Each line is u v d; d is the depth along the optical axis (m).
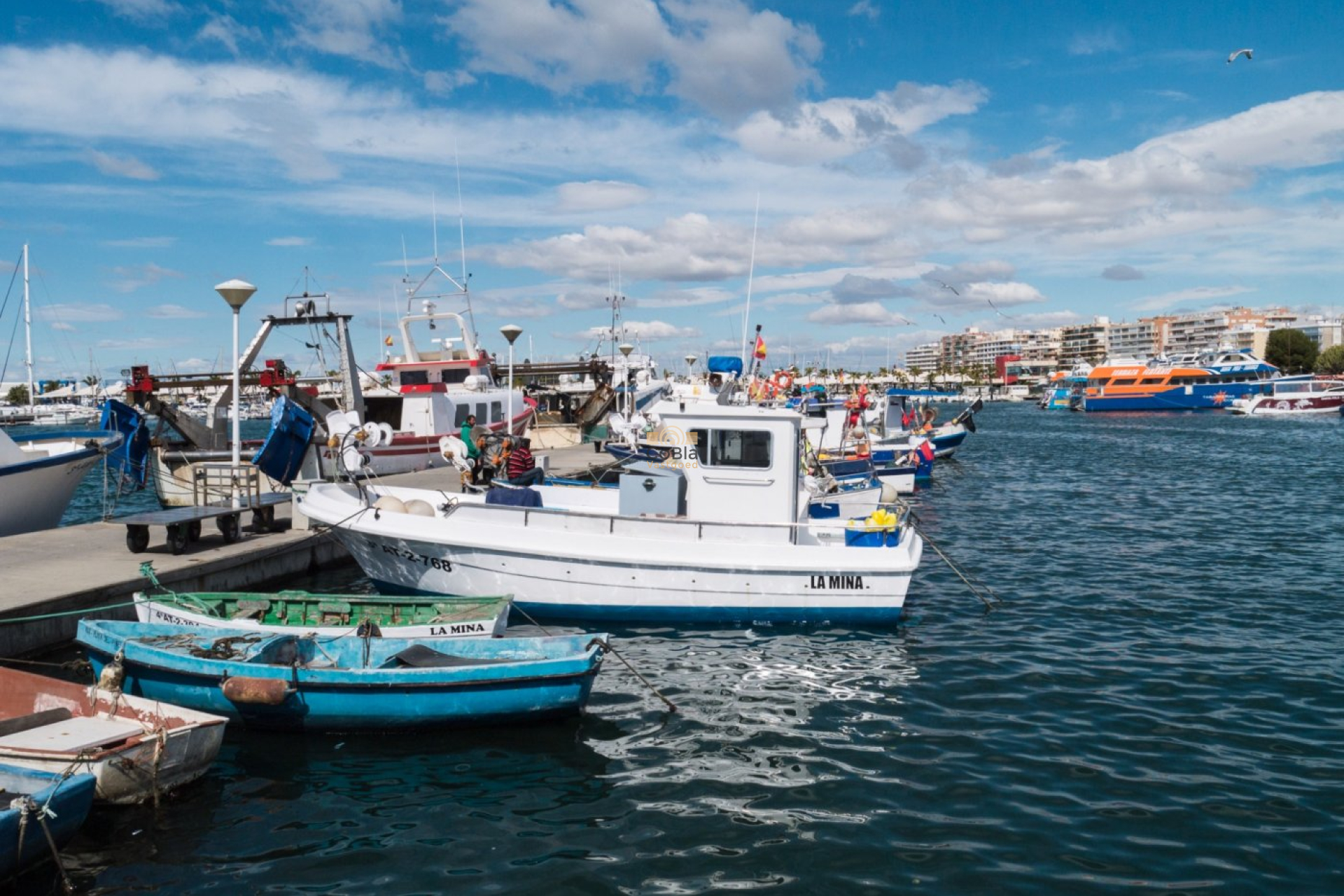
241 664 9.17
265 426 82.81
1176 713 10.18
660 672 11.63
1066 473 38.56
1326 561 18.95
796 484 14.27
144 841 7.26
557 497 16.64
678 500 14.27
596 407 41.91
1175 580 17.19
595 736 9.52
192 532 15.84
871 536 14.12
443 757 8.96
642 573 13.65
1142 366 107.12
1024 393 189.50
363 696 9.18
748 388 24.50
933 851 7.14
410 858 7.05
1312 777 8.48
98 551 15.12
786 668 11.79
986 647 12.79
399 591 14.64
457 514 14.34
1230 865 6.92
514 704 9.35
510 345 26.55
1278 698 10.65
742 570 13.58
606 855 7.08
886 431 37.19
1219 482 34.44
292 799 8.05
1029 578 17.48
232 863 6.95
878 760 8.89
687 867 6.89
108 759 7.39
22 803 6.42
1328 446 52.22
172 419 24.56
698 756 9.00
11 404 122.56
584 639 9.84
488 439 21.95
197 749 8.00
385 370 32.38
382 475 25.59
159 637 10.12
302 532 17.25
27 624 11.38
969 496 30.78
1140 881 6.70
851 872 6.82
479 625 11.09
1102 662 12.05
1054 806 7.91
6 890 6.52
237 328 16.94
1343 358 145.88
